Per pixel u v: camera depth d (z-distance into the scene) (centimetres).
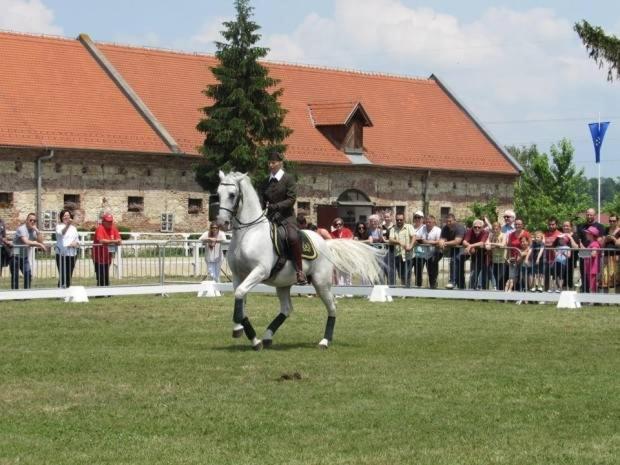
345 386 1416
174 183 5894
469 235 2881
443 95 7750
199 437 1129
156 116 6038
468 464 1024
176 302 2708
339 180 6569
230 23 5575
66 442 1104
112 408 1273
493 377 1492
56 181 5459
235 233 1775
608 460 1041
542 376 1502
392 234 2934
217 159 5575
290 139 6431
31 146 5328
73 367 1575
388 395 1354
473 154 7369
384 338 1950
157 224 5822
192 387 1407
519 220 2823
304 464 1020
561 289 2750
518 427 1181
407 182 6925
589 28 4478
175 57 6550
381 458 1043
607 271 2677
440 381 1456
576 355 1722
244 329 1775
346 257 1845
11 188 5312
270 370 1545
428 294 2870
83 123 5662
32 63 5859
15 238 2880
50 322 2211
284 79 6931
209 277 3103
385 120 7138
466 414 1244
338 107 6675
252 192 1778
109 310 2473
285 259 1778
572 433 1154
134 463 1023
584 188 8081
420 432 1155
